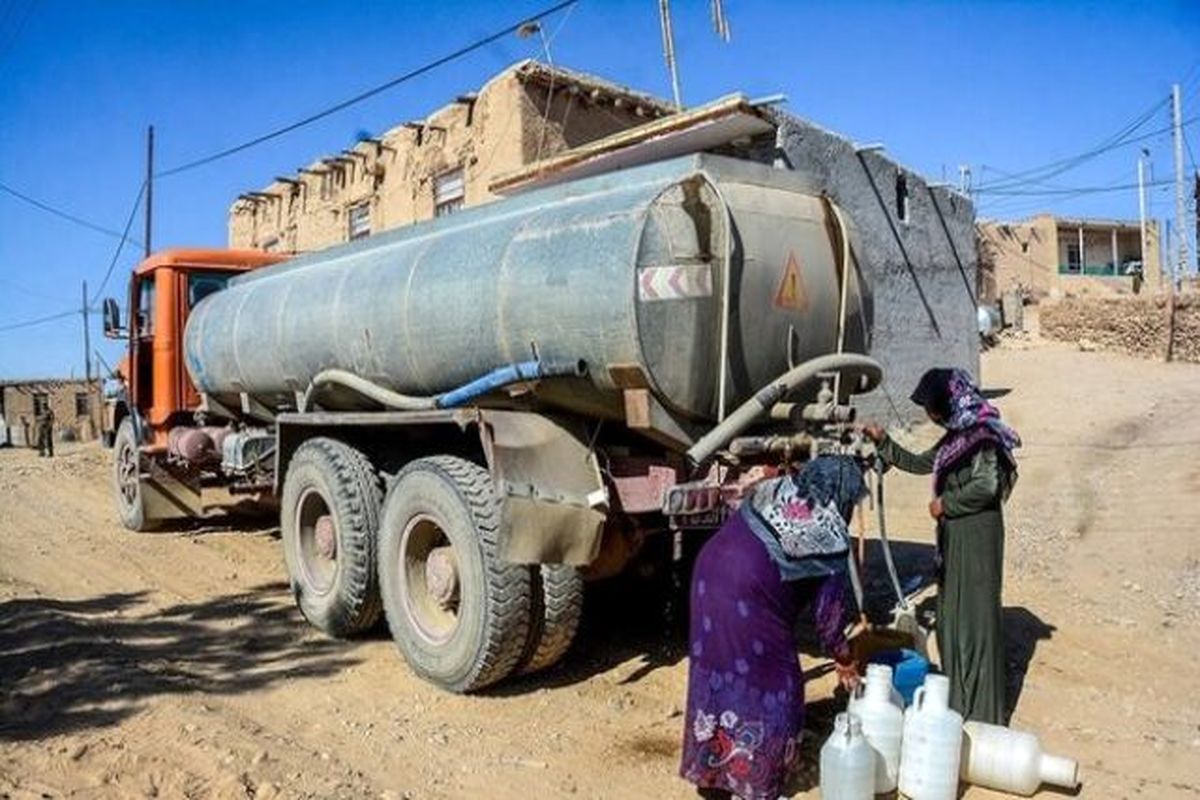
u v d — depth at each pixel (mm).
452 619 5520
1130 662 5695
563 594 5117
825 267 5332
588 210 5070
